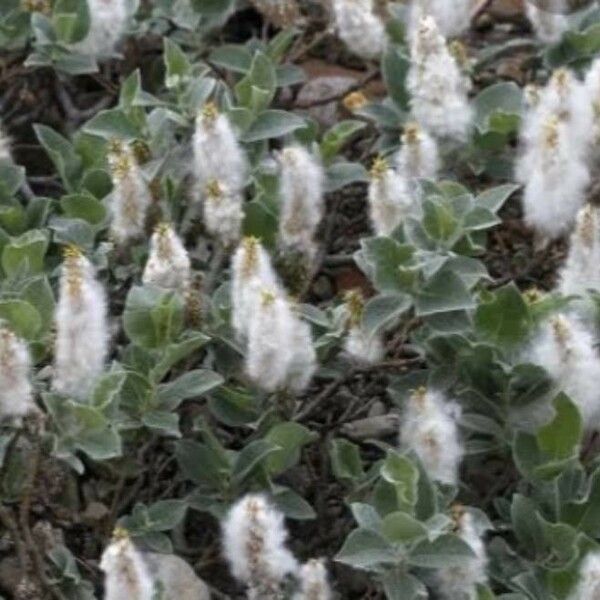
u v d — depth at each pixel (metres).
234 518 0.55
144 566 0.55
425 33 0.67
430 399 0.57
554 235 0.64
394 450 0.58
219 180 0.64
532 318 0.59
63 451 0.55
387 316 0.59
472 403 0.60
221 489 0.59
